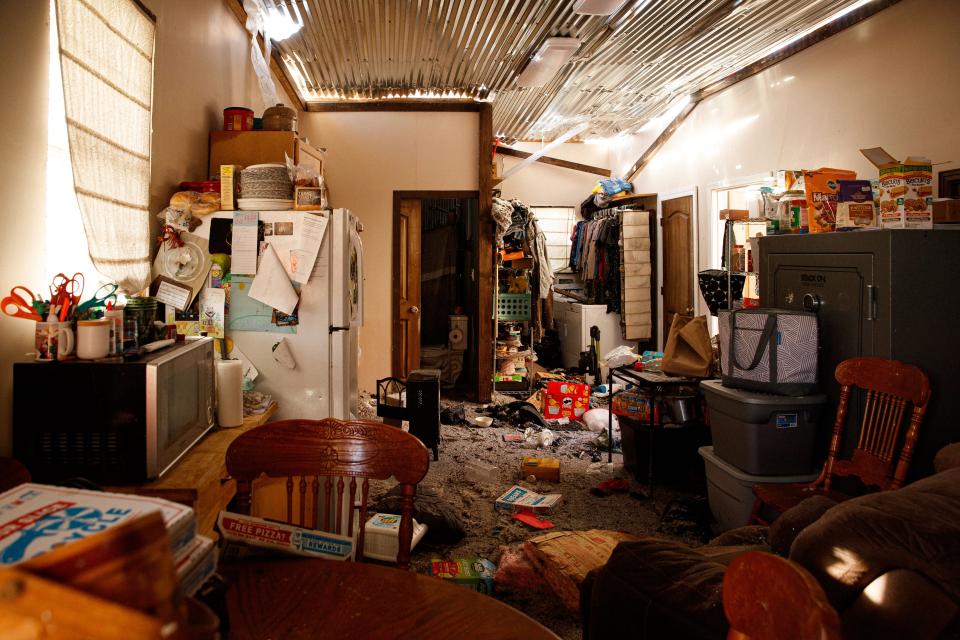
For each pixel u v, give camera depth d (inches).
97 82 88.8
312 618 44.1
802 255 119.6
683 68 219.0
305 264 116.8
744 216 155.1
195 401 87.4
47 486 32.5
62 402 70.0
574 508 137.9
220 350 116.9
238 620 43.6
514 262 278.7
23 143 76.7
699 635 48.8
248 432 60.1
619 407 163.5
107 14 91.3
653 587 55.8
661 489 150.4
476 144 244.2
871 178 167.5
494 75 219.8
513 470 163.9
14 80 74.9
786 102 201.2
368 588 48.5
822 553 47.1
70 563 17.9
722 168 240.1
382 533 106.0
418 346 256.1
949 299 101.7
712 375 143.4
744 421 111.8
